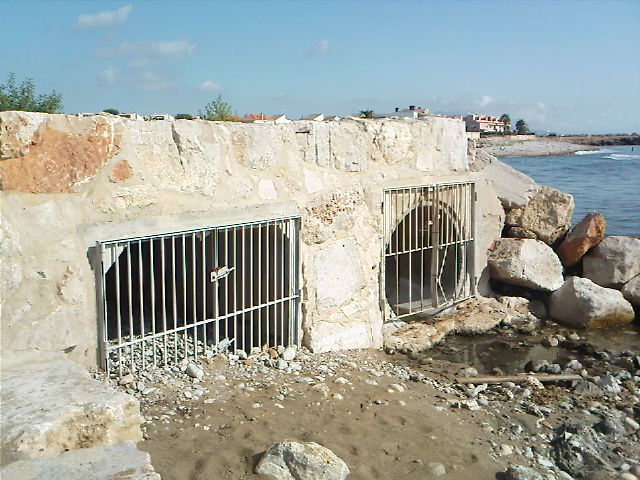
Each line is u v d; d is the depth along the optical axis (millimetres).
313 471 3883
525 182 11430
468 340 8711
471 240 9719
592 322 9438
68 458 3549
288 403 5234
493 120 133875
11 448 3451
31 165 4645
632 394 6680
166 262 7227
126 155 5195
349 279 7359
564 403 6227
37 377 4328
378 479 4133
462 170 9453
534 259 10219
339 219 7234
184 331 5922
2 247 4449
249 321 6969
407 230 10258
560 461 4938
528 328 9203
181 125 5586
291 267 6660
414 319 9078
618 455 5125
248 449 4215
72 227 4871
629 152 99250
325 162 7074
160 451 4082
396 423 5078
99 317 5090
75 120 4883
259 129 6266
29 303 4617
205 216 5781
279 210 6469
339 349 7227
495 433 5367
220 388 5438
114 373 5305
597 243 10914
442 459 4547
